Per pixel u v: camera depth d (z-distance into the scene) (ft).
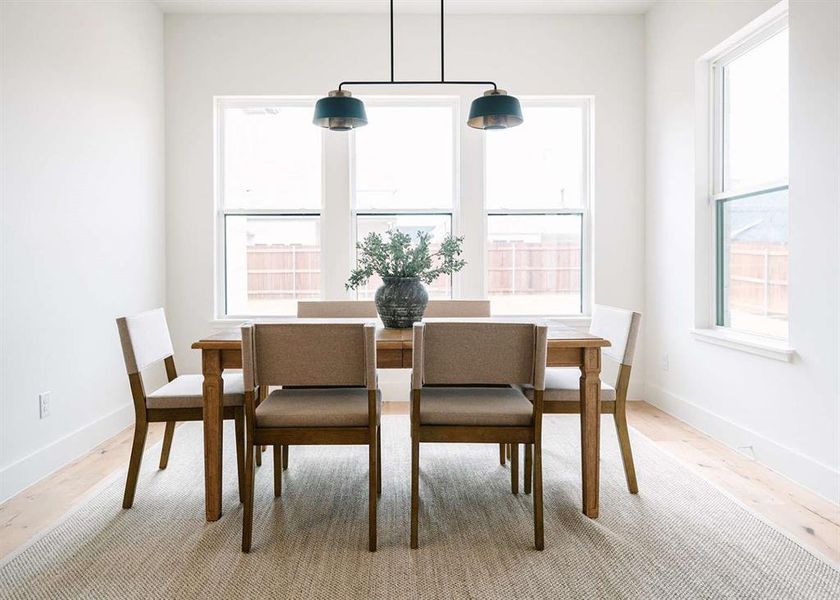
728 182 11.50
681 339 12.47
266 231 14.43
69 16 9.88
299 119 14.35
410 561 6.43
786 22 9.66
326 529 7.25
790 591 5.83
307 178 14.39
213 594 5.79
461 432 7.00
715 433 11.08
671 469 9.32
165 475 9.14
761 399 9.69
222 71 13.89
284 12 13.82
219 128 14.29
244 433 8.07
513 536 7.04
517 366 6.88
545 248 14.58
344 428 6.97
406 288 9.00
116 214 11.55
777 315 9.96
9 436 8.36
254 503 8.08
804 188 8.54
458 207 14.28
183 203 13.94
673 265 12.78
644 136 14.14
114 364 11.43
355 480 8.99
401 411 13.29
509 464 9.73
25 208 8.70
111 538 6.99
